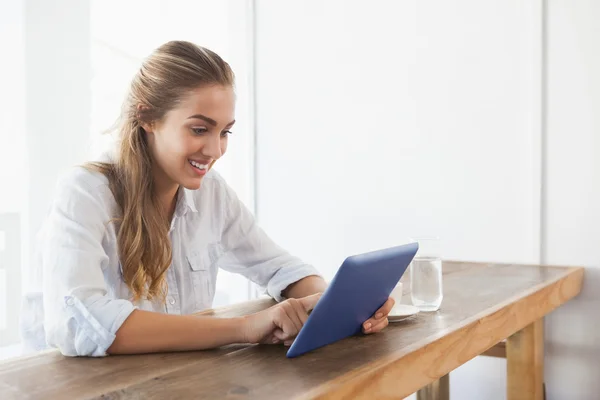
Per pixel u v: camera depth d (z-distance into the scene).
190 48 1.26
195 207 1.50
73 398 0.82
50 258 1.12
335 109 2.63
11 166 2.15
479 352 1.26
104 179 1.26
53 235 1.15
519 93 2.24
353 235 2.60
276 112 2.78
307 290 1.48
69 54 2.32
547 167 2.21
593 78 2.12
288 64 2.74
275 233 2.80
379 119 2.53
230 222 1.61
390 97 2.50
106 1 2.46
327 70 2.64
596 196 2.13
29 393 0.84
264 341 1.08
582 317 2.15
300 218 2.73
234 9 2.85
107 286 1.29
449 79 2.38
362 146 2.57
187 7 2.77
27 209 2.19
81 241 1.14
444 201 2.40
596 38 2.11
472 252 2.35
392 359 0.97
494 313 1.32
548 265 2.18
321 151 2.67
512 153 2.26
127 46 2.54
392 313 1.23
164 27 2.69
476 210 2.34
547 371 2.21
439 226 2.41
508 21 2.26
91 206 1.20
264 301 1.50
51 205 1.30
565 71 2.17
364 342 1.08
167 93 1.23
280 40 2.76
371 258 0.98
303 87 2.71
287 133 2.75
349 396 0.86
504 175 2.28
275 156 2.79
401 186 2.49
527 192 2.23
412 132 2.46
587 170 2.14
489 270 2.03
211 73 1.23
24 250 2.18
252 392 0.82
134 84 1.29
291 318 1.05
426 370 1.05
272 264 1.58
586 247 2.15
